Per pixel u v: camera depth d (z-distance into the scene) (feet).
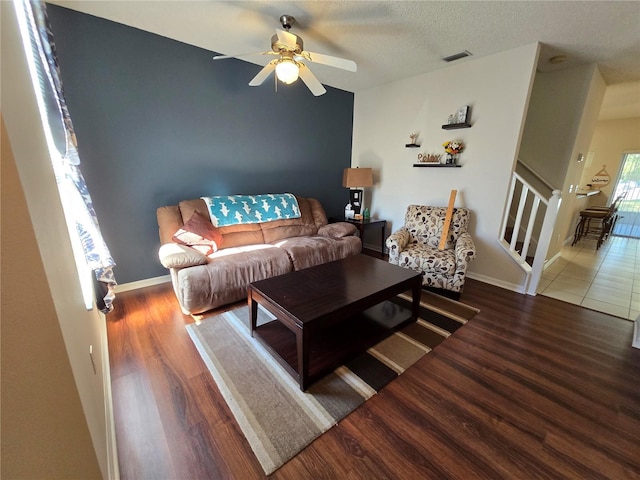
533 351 6.52
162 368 5.77
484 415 4.79
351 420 4.67
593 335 7.18
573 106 10.67
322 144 13.80
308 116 12.94
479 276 10.88
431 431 4.48
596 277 11.23
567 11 6.77
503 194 9.89
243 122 10.97
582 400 5.12
